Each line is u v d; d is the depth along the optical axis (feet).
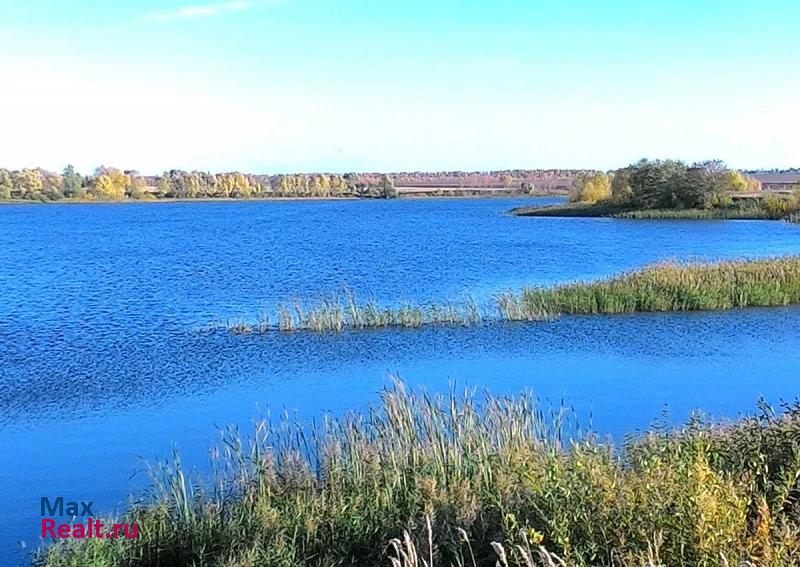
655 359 68.69
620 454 35.19
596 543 19.93
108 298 110.01
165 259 167.32
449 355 71.56
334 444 34.99
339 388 60.80
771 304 94.94
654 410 53.01
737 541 18.66
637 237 205.46
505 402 45.01
